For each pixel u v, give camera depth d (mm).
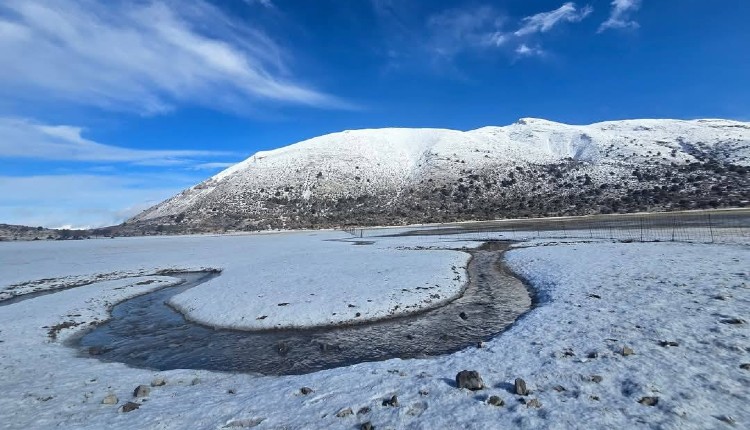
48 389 10523
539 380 8836
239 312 18391
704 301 13453
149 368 12516
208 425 7891
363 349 13273
